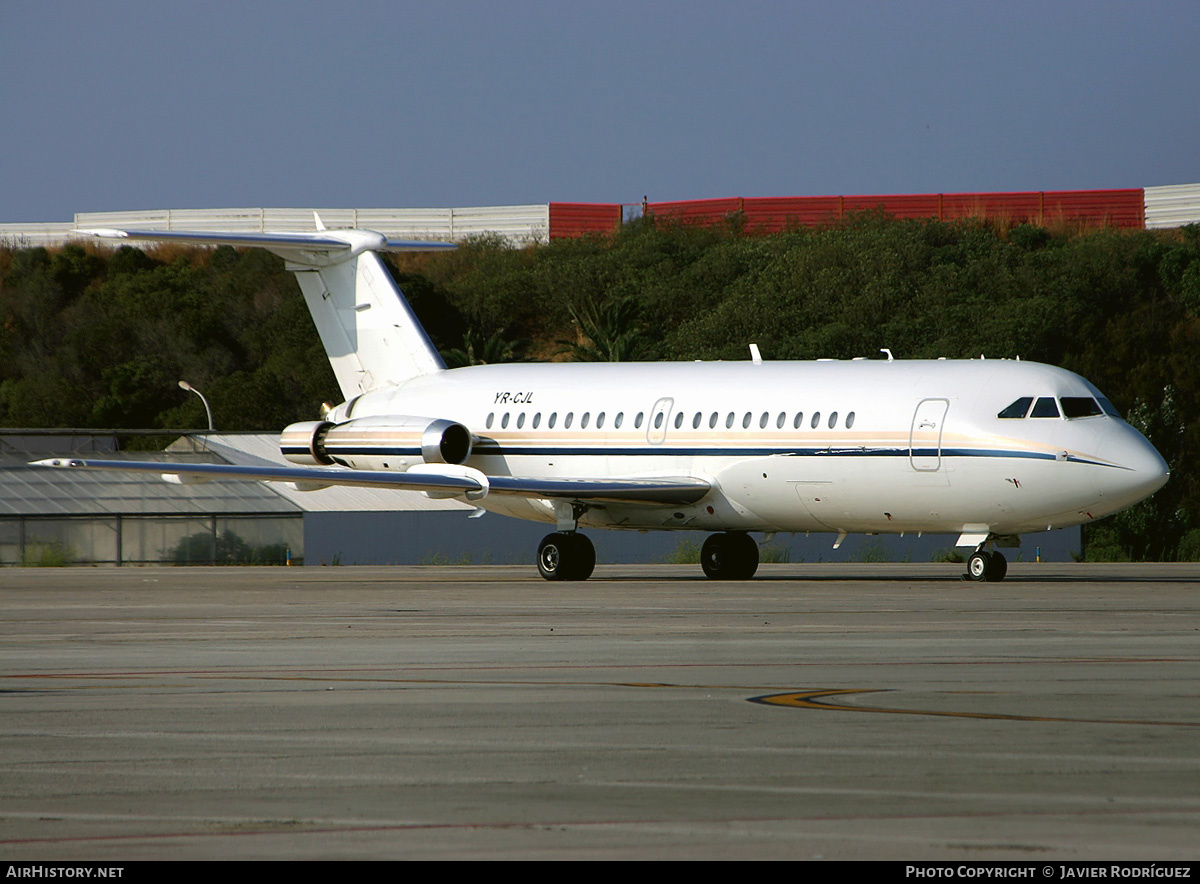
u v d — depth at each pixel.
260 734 36.59
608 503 117.06
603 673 49.25
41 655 56.38
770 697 42.88
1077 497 99.56
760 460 109.38
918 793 29.12
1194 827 26.17
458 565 177.25
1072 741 34.94
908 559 176.12
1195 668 49.84
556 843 25.16
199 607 85.38
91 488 185.50
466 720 38.69
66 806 28.39
